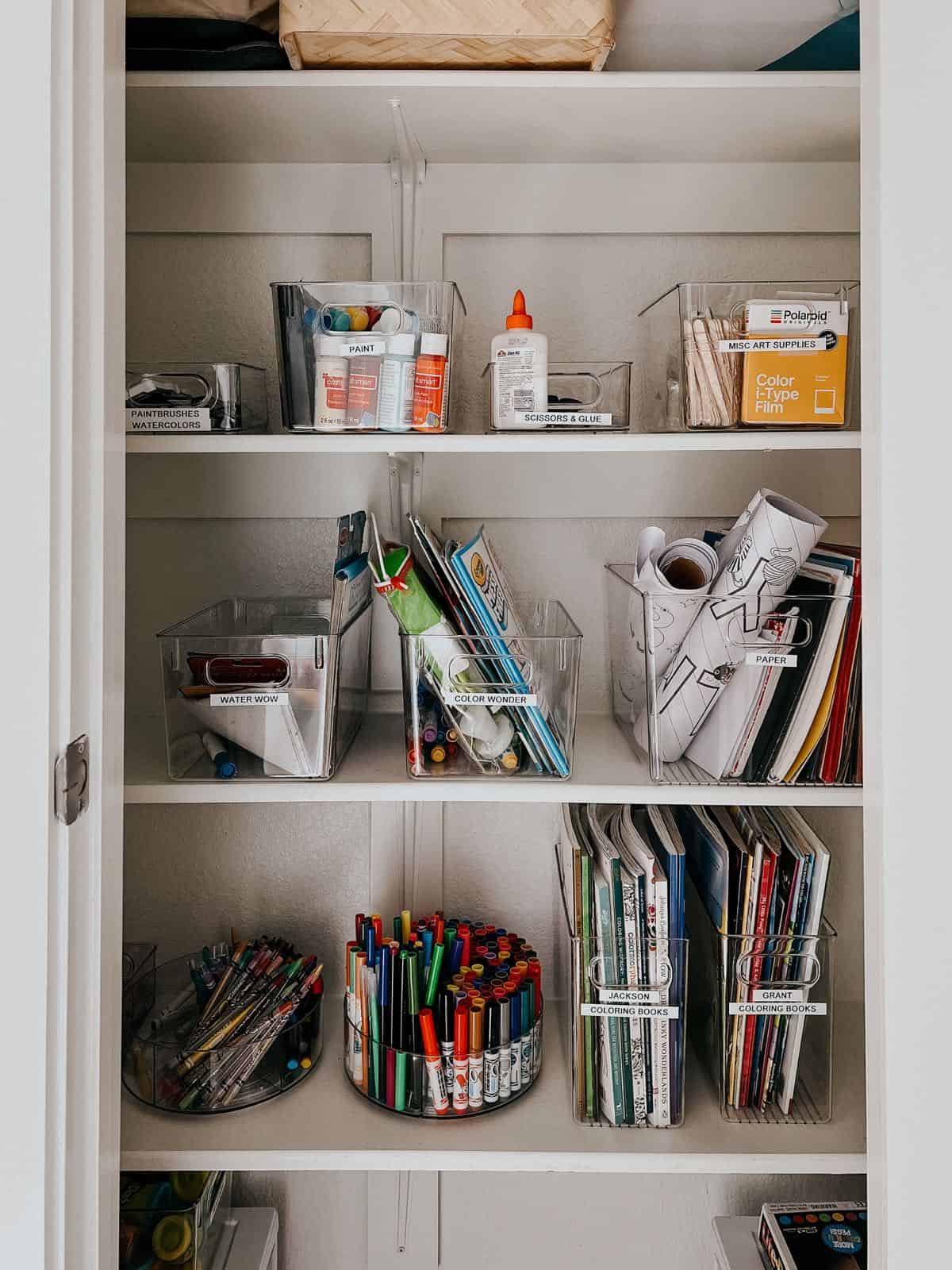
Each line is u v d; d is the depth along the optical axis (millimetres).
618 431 1145
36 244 850
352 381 1086
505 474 1371
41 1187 873
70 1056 893
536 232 1333
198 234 1354
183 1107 1167
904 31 916
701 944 1243
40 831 864
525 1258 1469
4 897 866
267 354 1370
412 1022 1161
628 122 1184
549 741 1113
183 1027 1223
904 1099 952
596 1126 1145
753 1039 1152
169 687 1098
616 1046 1138
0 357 854
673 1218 1475
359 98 1110
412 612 1099
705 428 1105
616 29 1335
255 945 1319
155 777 1126
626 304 1361
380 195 1329
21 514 858
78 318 879
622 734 1312
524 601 1367
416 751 1113
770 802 1093
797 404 1097
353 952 1206
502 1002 1167
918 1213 951
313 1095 1209
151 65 1114
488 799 1093
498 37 1023
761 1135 1130
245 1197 1466
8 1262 875
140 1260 1122
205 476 1372
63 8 857
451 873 1429
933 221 918
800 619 1090
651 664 1118
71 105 863
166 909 1438
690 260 1358
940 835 936
